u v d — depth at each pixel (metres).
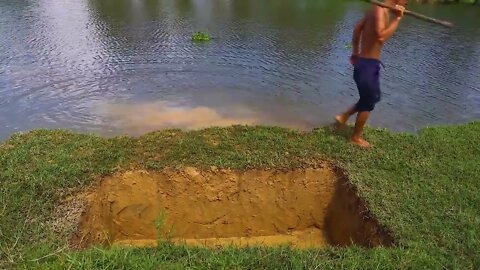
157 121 7.38
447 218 4.57
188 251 4.03
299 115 7.68
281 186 5.41
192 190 5.34
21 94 8.15
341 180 5.37
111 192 5.15
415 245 4.17
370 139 6.14
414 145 6.04
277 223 5.50
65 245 4.08
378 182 5.14
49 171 5.08
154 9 14.57
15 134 6.12
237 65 9.77
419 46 11.25
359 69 5.54
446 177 5.30
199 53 10.43
